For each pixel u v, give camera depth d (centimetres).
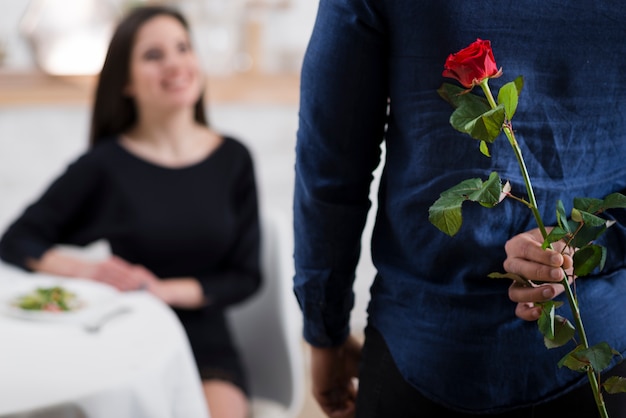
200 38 433
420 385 119
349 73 118
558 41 110
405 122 117
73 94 407
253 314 268
